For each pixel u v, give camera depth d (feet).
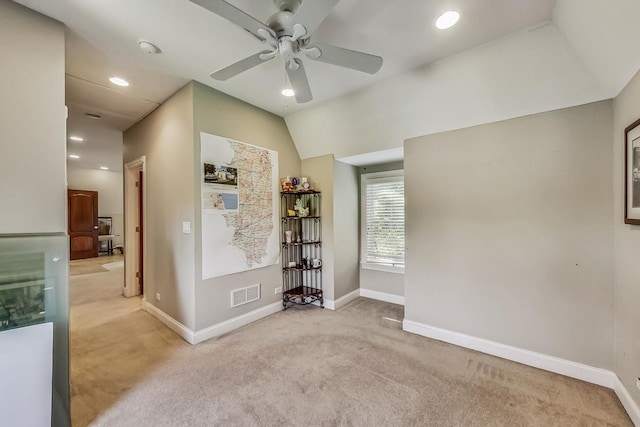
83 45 6.77
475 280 8.39
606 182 6.54
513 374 7.07
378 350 8.33
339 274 12.35
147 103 10.21
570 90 6.68
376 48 6.84
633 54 5.01
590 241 6.74
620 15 4.55
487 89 7.43
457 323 8.71
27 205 5.40
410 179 9.64
